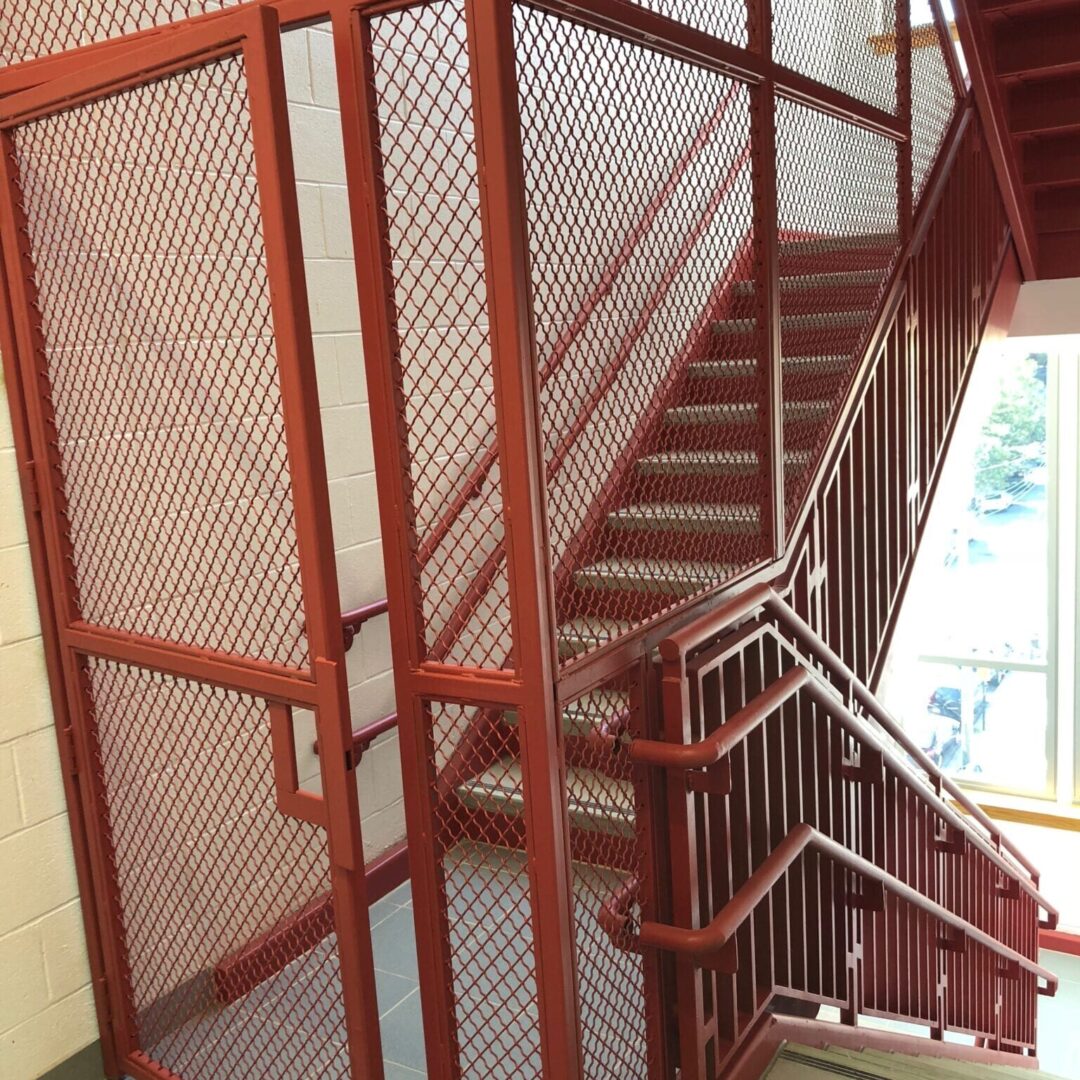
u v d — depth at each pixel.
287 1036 2.19
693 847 1.88
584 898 1.84
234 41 1.58
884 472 3.31
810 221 2.81
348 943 1.78
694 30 1.97
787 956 2.33
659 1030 1.95
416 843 1.73
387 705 3.12
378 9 1.51
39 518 2.16
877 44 3.16
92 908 2.29
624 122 1.82
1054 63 3.66
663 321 2.07
